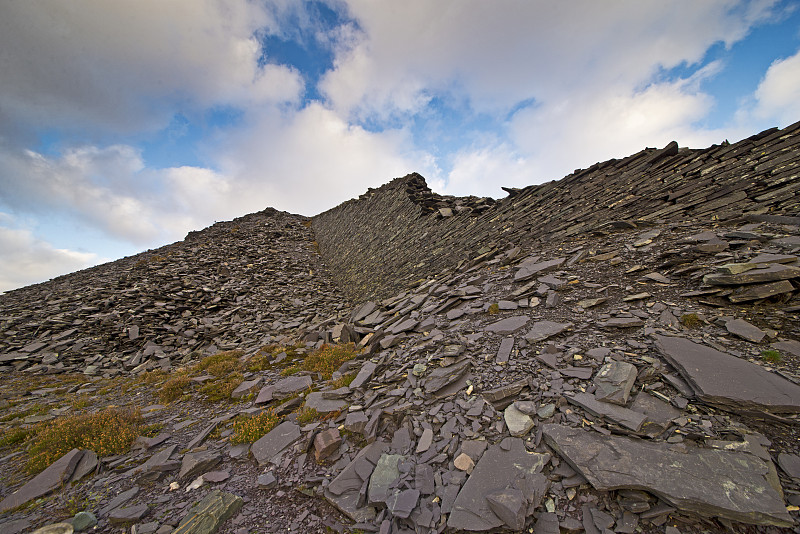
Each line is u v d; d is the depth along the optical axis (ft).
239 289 89.20
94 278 99.19
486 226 56.18
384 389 25.40
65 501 17.39
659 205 36.42
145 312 70.18
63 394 40.47
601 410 16.24
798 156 27.94
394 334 36.40
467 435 17.83
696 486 12.13
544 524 12.71
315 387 30.45
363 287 83.76
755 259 22.35
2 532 15.19
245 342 61.72
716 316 20.92
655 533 11.65
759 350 17.43
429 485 15.64
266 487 18.17
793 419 13.41
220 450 22.41
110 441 22.81
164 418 28.50
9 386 43.60
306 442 21.62
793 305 19.30
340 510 16.02
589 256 34.96
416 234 71.56
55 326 64.18
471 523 13.21
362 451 19.44
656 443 14.15
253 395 31.45
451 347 26.73
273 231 161.48
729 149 33.35
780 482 11.83
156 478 19.30
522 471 14.73
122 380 45.85
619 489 13.15
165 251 126.21
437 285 48.96
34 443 24.23
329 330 55.21
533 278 35.70
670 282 25.73
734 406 14.53
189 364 51.80
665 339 19.85
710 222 30.76
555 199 48.62
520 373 21.31
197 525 15.14
